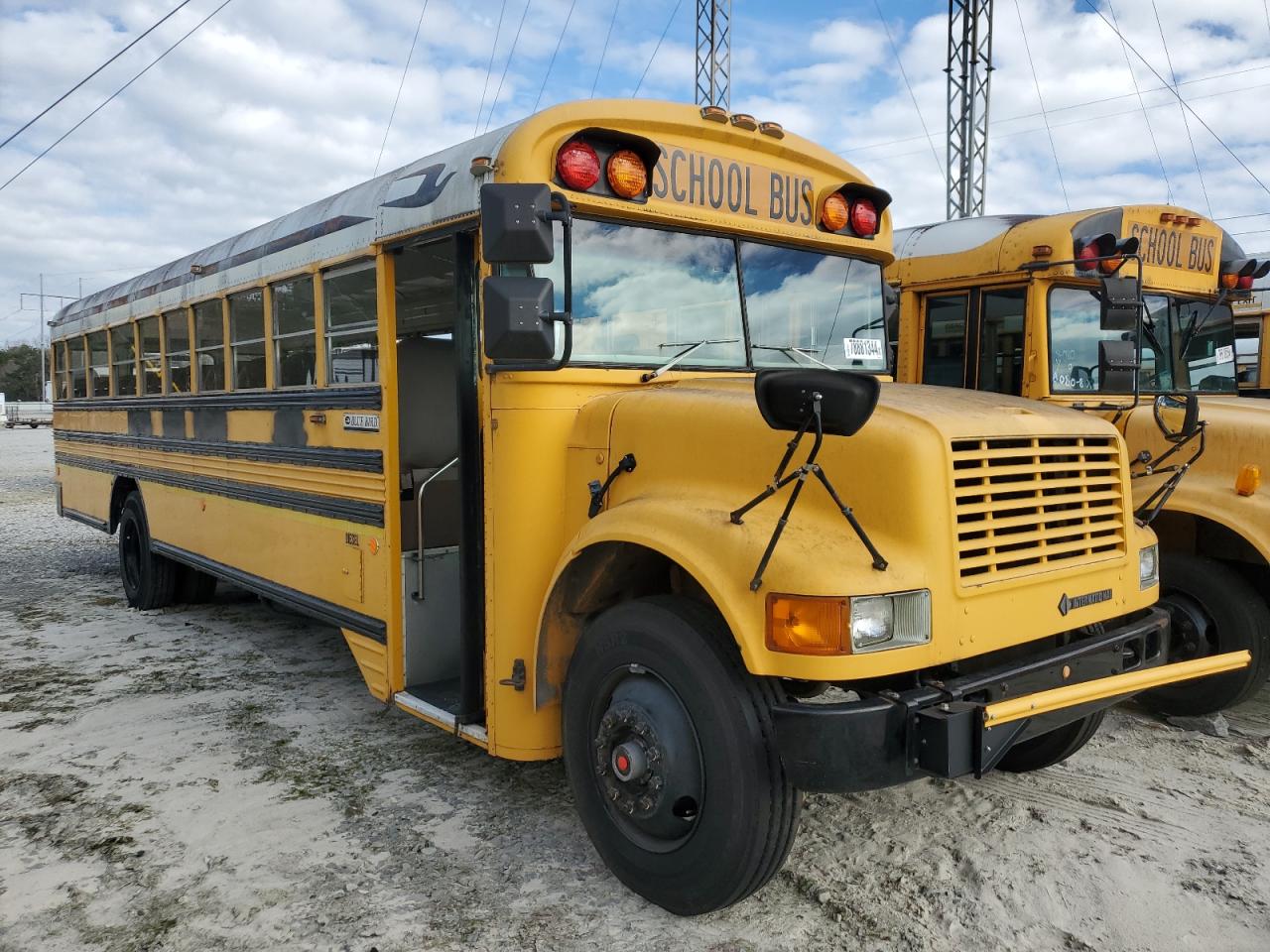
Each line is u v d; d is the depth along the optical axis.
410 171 4.22
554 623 3.41
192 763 4.42
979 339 6.53
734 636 2.70
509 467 3.50
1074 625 3.11
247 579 5.87
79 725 4.94
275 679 5.75
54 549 11.22
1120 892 3.20
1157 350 6.54
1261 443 4.57
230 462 6.04
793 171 4.14
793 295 4.16
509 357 3.06
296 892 3.26
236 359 6.00
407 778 4.22
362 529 4.54
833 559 2.64
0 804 3.99
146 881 3.35
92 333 8.84
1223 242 6.98
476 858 3.49
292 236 5.18
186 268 6.83
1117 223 6.17
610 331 3.62
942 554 2.74
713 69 18.44
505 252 2.99
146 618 7.45
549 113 3.47
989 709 2.70
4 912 3.16
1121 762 4.35
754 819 2.75
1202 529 4.86
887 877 3.30
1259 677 4.62
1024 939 2.94
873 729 2.65
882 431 2.80
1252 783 4.10
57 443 10.12
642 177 3.59
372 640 4.48
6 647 6.54
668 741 2.95
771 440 2.94
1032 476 3.05
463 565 3.78
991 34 16.11
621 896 3.21
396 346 4.36
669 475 3.20
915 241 6.98
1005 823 3.70
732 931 2.99
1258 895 3.17
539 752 3.51
